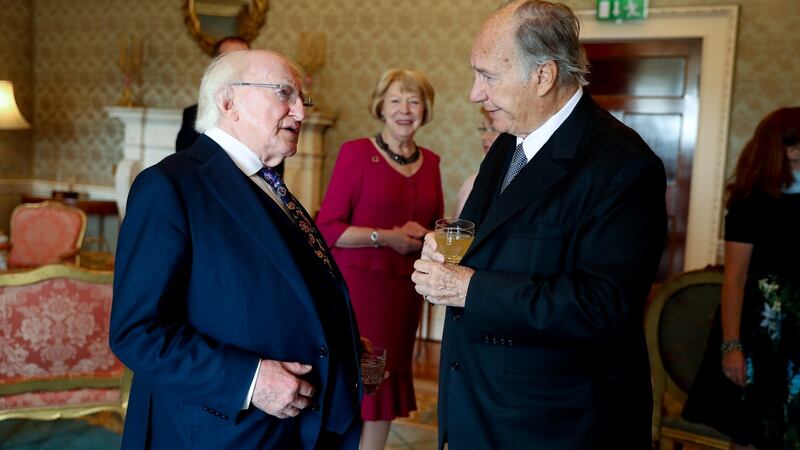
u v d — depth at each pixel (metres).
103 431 3.37
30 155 7.21
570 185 1.51
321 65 5.81
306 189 5.73
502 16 1.51
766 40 4.85
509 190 1.58
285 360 1.46
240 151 1.52
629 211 1.45
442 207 3.05
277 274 1.45
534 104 1.53
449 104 5.58
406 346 2.83
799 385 2.10
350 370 1.62
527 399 1.52
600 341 1.44
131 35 6.58
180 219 1.38
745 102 4.94
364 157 2.83
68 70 6.95
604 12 5.11
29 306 2.47
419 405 3.97
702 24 4.96
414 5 5.62
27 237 5.00
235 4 6.12
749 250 2.19
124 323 1.36
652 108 5.21
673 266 5.25
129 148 6.06
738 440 2.21
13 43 6.91
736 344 2.21
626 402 1.55
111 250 6.79
